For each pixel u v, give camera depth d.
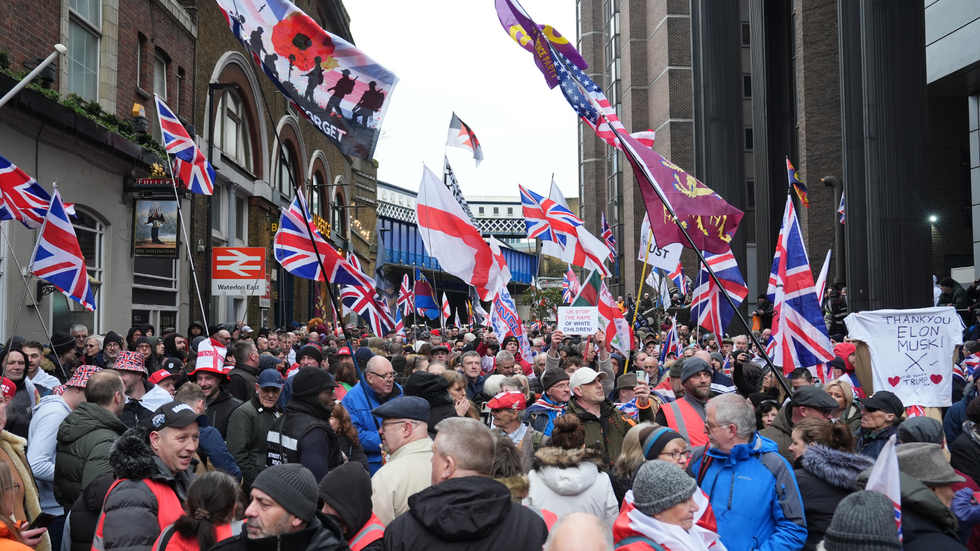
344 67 6.83
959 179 30.25
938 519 3.72
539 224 12.93
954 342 8.01
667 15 56.25
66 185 14.43
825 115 32.00
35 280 13.49
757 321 22.77
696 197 8.88
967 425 5.57
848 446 4.88
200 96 22.14
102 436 5.25
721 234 8.88
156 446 4.43
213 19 23.34
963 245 30.20
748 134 47.59
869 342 8.24
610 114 9.09
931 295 17.59
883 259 17.48
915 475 4.08
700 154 31.47
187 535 3.78
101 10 16.41
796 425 5.16
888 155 17.52
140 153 17.00
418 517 3.43
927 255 17.59
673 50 56.06
